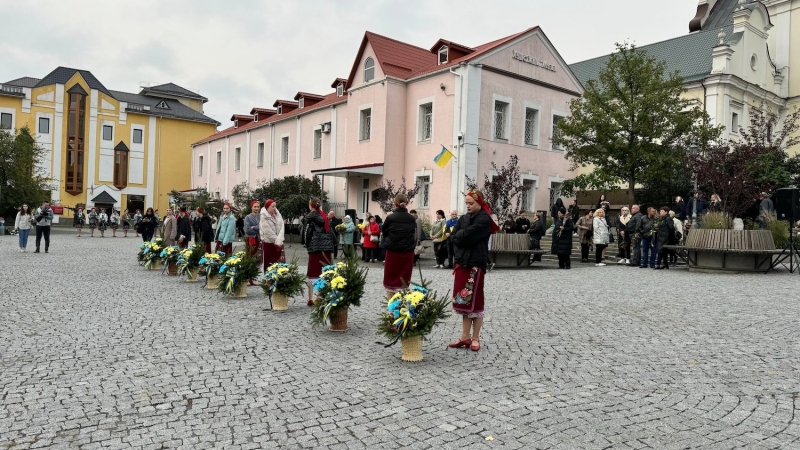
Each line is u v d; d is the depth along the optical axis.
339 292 7.84
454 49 27.94
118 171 61.19
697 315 8.91
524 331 7.83
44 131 57.16
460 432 4.30
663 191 27.16
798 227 18.31
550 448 4.02
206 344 7.11
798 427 4.34
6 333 7.60
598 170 25.00
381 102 29.03
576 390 5.30
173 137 64.38
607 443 4.09
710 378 5.62
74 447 4.03
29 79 61.66
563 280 13.86
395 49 30.69
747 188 16.72
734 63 34.62
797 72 38.56
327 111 34.78
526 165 28.78
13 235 35.91
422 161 28.16
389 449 4.02
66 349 6.78
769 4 39.81
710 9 42.84
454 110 26.42
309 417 4.63
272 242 11.07
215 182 49.88
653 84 23.95
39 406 4.85
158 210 63.22
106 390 5.29
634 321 8.48
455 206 26.12
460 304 6.75
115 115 61.06
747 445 4.04
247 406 4.88
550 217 28.91
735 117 35.16
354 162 30.97
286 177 33.34
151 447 4.04
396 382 5.57
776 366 5.99
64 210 57.56
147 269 16.23
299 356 6.57
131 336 7.51
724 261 15.48
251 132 44.03
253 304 10.23
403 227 8.94
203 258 12.48
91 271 15.47
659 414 4.66
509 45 27.66
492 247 17.30
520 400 5.02
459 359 6.43
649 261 19.23
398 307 6.39
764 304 9.87
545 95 29.67
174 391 5.28
